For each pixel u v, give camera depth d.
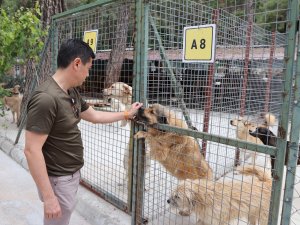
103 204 4.03
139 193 3.36
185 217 3.67
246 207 3.07
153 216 3.57
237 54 4.81
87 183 4.49
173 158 3.69
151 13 3.21
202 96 4.47
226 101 5.31
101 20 4.07
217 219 3.10
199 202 3.17
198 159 3.63
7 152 6.49
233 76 5.36
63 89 2.31
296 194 4.17
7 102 8.99
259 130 2.72
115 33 4.69
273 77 3.86
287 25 2.02
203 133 2.60
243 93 5.17
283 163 2.15
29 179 5.10
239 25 4.48
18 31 7.17
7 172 5.40
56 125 2.29
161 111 3.39
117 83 5.64
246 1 2.98
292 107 2.08
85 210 3.99
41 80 5.96
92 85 5.28
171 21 3.53
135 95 3.24
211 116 4.43
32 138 2.12
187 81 4.47
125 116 3.12
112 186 4.47
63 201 2.46
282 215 2.20
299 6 1.96
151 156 3.79
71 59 2.28
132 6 3.39
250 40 3.85
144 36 3.06
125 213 3.80
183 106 3.79
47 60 5.82
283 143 2.13
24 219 3.83
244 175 3.25
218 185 3.22
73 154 2.45
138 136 3.26
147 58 3.12
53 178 2.40
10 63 7.54
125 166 4.48
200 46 2.59
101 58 5.37
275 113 3.60
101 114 2.99
